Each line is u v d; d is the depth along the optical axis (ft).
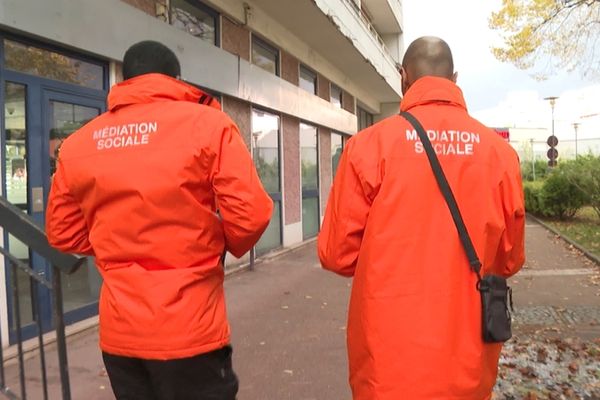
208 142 6.17
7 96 15.56
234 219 6.23
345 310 20.99
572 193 54.60
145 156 6.13
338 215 5.98
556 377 13.73
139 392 6.40
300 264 31.91
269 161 35.70
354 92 60.44
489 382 5.75
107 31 18.78
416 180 5.69
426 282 5.54
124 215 6.14
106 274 6.35
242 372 14.32
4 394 9.57
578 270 29.01
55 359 14.69
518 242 6.20
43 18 16.02
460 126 5.98
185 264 6.16
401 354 5.41
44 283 8.58
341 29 38.37
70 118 18.01
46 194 16.89
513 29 36.81
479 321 5.62
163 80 6.54
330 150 50.47
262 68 34.35
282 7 32.86
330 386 13.34
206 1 26.89
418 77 6.52
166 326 5.94
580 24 35.53
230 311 20.98
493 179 5.90
